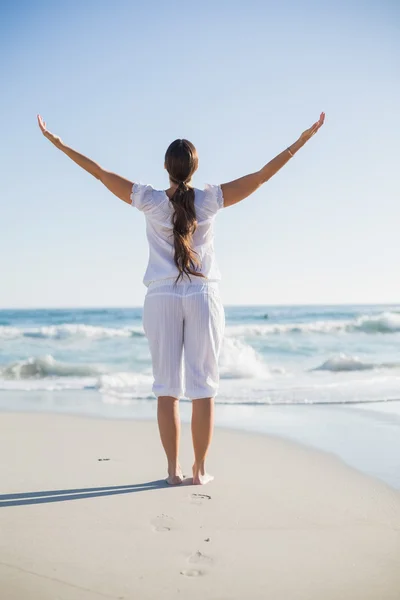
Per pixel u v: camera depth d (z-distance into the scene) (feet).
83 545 7.80
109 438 14.65
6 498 9.75
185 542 7.89
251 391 23.90
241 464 12.00
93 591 6.53
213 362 10.53
